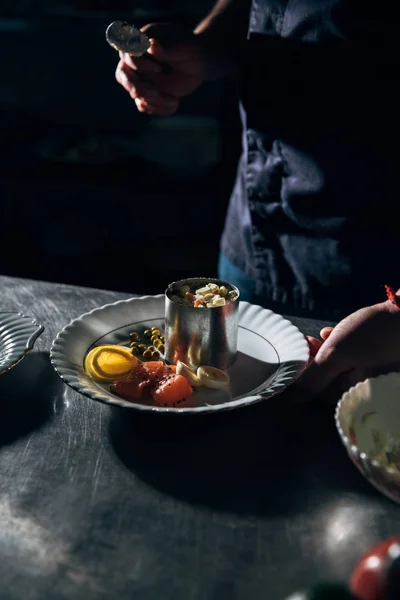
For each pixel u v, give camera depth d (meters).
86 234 2.72
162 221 2.66
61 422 0.76
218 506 0.66
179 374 0.81
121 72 1.25
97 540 0.62
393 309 0.81
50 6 2.61
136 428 0.76
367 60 1.12
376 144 1.16
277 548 0.61
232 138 2.60
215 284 0.93
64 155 2.69
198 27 1.31
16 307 1.00
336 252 1.23
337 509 0.65
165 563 0.60
